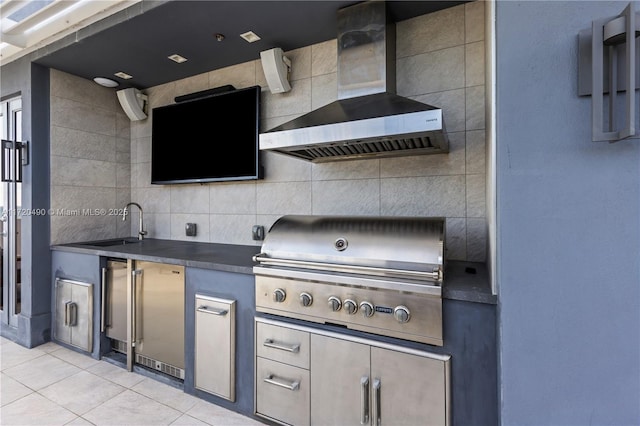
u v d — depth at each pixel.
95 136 2.97
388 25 1.86
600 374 0.82
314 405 1.51
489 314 1.19
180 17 1.93
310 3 1.80
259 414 1.67
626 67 0.72
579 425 0.84
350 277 1.40
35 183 2.58
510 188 0.89
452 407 1.25
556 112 0.85
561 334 0.85
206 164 2.63
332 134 1.50
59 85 2.72
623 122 0.77
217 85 2.69
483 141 1.79
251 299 1.72
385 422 1.35
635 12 0.73
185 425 1.65
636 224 0.79
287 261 1.58
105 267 2.40
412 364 1.31
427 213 1.93
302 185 2.34
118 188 3.14
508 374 0.90
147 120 3.13
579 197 0.83
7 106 2.82
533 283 0.88
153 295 2.13
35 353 2.47
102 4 2.03
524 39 0.87
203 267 1.86
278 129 1.67
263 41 2.22
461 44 1.84
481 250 1.79
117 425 1.65
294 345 1.57
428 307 1.28
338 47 1.85
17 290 2.79
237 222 2.62
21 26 2.32
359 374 1.41
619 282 0.81
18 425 1.64
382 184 2.06
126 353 2.40
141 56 2.45
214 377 1.81
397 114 1.38
